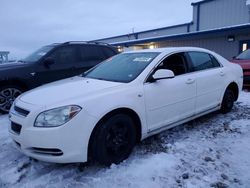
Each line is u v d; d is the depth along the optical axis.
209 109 4.80
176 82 4.00
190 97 4.26
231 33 13.56
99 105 3.08
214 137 4.14
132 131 3.45
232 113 5.48
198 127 4.63
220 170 3.12
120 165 3.28
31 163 3.42
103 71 4.28
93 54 7.53
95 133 3.09
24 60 6.88
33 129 2.89
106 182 2.92
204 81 4.55
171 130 4.48
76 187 2.85
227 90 5.31
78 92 3.23
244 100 6.72
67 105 2.93
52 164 3.38
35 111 2.95
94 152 3.12
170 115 3.96
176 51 4.27
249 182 2.88
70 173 3.14
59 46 6.89
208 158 3.40
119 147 3.33
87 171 3.17
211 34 14.09
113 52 8.02
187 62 4.38
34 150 3.00
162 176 3.01
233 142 3.93
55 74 6.70
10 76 5.94
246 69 7.98
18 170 3.26
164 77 3.66
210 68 4.91
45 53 6.67
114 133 3.26
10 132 3.26
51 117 2.88
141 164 3.28
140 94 3.49
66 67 6.89
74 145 2.92
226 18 18.19
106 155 3.18
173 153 3.58
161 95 3.76
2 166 3.38
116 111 3.27
